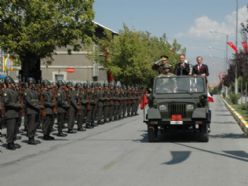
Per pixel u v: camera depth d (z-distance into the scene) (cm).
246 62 3397
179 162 1295
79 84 2412
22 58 3203
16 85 1730
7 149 1590
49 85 1923
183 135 2070
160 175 1098
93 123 2494
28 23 2920
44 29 2981
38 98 1811
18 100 1609
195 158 1370
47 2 3017
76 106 2178
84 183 1005
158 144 1733
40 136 2022
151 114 1798
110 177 1074
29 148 1619
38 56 3222
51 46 3108
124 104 3344
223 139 1902
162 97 1814
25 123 1980
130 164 1261
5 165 1255
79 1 3136
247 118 2756
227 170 1168
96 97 2566
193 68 2030
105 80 6719
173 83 1891
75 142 1802
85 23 3180
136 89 3700
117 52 5703
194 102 1791
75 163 1284
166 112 1800
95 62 5984
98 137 1989
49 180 1042
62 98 2020
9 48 2884
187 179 1048
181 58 2030
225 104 5831
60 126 2028
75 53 6203
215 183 1005
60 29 3069
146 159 1352
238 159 1351
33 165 1254
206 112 1777
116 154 1460
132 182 1014
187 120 1781
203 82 1886
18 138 1889
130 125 2655
